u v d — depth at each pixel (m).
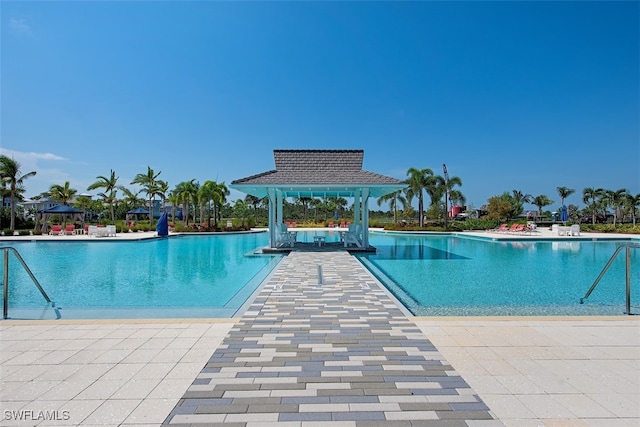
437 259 13.02
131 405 2.65
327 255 12.65
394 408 2.58
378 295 6.23
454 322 4.72
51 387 2.96
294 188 15.56
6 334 4.30
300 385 2.93
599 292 7.92
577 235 23.02
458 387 2.92
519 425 2.39
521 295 7.62
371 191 17.09
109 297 7.55
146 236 23.09
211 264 12.16
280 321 4.71
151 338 4.14
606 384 3.00
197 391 2.85
